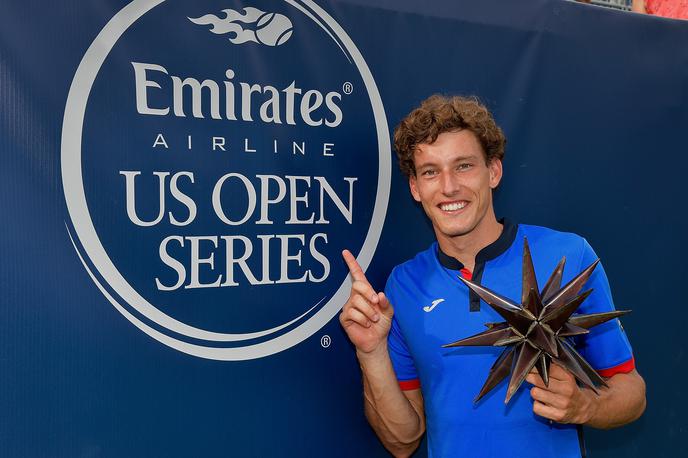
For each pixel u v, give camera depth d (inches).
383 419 72.1
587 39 93.6
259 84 73.4
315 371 78.7
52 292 64.1
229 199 72.4
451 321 66.8
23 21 62.0
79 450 65.8
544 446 64.7
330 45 77.5
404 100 82.7
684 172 102.8
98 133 65.5
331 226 79.0
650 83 98.8
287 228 76.1
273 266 75.4
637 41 97.3
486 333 58.1
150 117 67.8
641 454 100.7
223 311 72.6
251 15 72.4
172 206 69.4
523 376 55.9
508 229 68.2
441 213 65.6
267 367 75.6
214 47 70.7
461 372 65.7
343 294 80.2
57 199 64.0
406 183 83.4
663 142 100.7
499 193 89.5
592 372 57.9
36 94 62.7
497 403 64.6
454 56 85.4
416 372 73.5
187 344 70.8
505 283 65.7
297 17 75.2
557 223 94.2
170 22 68.4
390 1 80.7
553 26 91.2
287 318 76.5
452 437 66.4
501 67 88.6
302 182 76.7
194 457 71.6
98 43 65.0
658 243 101.8
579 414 59.7
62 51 63.6
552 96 92.0
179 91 69.2
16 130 62.1
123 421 67.8
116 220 66.7
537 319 57.1
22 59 62.1
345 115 79.0
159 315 69.2
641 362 101.1
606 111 96.0
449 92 85.5
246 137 73.0
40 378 63.9
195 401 71.4
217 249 72.0
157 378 69.3
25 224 62.8
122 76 66.2
